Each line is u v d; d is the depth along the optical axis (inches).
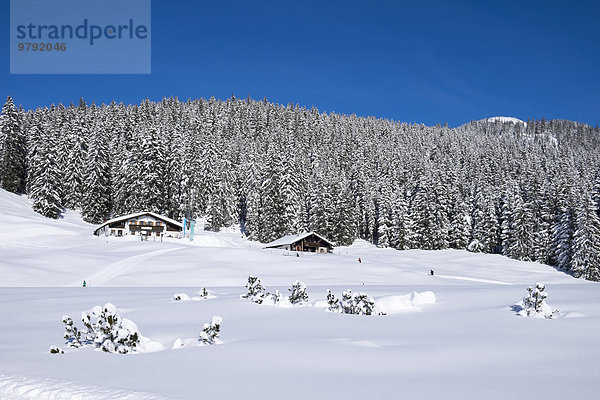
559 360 286.0
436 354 316.5
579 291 783.1
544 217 2970.0
